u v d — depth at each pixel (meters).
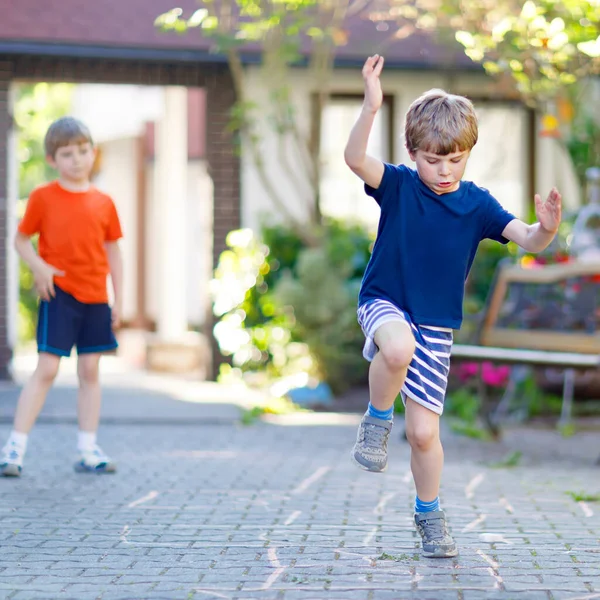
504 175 21.66
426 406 6.64
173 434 13.86
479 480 10.44
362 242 19.66
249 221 20.20
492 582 6.36
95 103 34.03
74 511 8.59
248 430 14.38
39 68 19.27
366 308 6.53
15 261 19.58
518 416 16.08
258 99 20.14
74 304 10.30
